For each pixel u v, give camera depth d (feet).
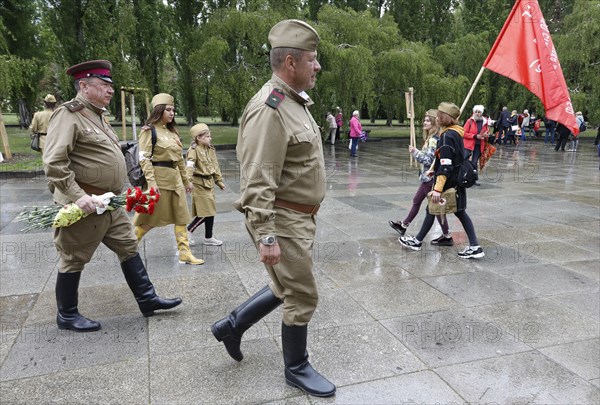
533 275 14.99
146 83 58.65
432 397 8.65
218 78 58.34
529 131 86.63
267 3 60.75
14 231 19.67
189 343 10.48
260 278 14.49
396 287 13.87
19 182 32.42
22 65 46.60
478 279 14.60
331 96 69.46
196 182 17.03
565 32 80.48
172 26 65.57
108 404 8.34
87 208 9.74
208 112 71.72
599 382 9.16
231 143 63.21
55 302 12.59
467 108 84.84
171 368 9.48
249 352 10.11
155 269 15.23
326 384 8.67
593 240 19.15
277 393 8.70
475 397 8.65
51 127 9.80
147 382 9.00
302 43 7.59
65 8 54.19
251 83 58.49
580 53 73.00
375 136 84.23
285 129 7.48
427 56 71.97
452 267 15.69
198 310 12.21
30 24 58.70
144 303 11.53
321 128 67.77
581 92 73.41
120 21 54.70
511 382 9.13
